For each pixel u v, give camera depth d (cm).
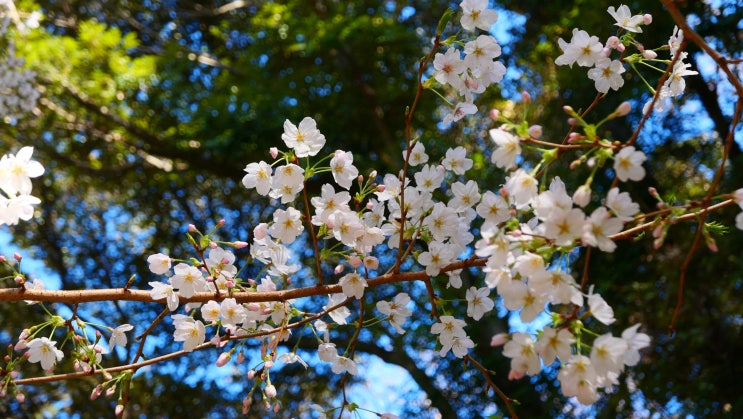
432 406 937
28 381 233
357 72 1064
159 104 1133
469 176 883
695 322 777
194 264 241
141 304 1107
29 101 707
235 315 246
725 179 752
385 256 993
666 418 794
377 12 1107
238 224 1216
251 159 1077
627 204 177
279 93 1069
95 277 1189
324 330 270
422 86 245
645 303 822
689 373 799
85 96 1005
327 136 1055
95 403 1014
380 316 984
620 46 241
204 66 1238
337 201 243
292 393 1093
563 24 846
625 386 788
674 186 829
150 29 1323
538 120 940
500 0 1016
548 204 178
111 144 1123
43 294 224
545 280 178
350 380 1080
